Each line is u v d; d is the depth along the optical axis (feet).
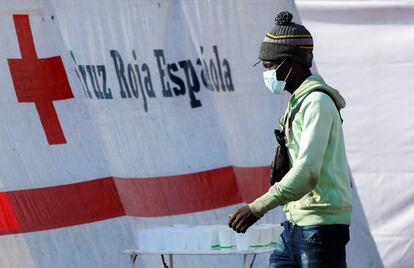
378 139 52.11
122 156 55.21
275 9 53.21
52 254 54.95
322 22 52.54
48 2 54.90
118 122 55.11
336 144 31.07
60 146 54.95
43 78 54.95
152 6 54.08
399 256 52.29
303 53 32.24
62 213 55.01
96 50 54.80
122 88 54.85
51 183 54.95
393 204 52.19
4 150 54.75
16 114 54.75
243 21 53.62
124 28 54.44
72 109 55.11
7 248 54.90
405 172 51.85
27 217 54.85
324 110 30.35
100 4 54.49
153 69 54.54
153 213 55.06
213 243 42.52
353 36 52.11
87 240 55.16
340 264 31.27
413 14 51.08
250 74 53.88
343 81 52.37
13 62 54.70
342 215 31.24
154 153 55.01
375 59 51.83
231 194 54.70
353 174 52.65
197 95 54.49
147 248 43.62
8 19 54.54
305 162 29.84
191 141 54.70
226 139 54.60
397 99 51.67
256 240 41.78
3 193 54.75
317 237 31.09
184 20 54.24
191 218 54.85
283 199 30.37
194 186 54.80
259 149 54.13
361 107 52.24
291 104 31.65
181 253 41.96
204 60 54.19
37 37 54.85
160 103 54.70
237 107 54.19
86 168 55.16
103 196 55.31
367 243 52.70
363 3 51.60
